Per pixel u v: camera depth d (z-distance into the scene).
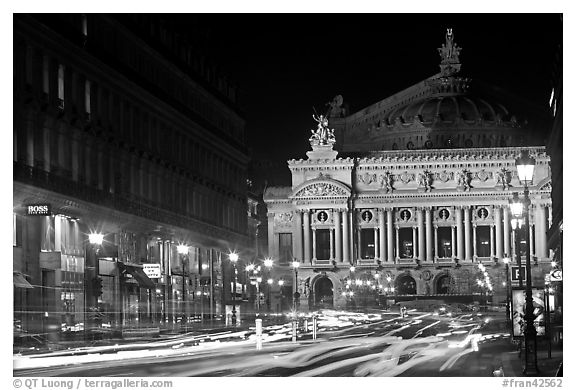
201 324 111.56
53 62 85.81
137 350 63.84
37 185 78.94
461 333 89.12
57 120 86.19
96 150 96.56
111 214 97.69
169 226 117.88
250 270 162.12
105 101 99.69
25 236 77.69
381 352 61.06
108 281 97.19
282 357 56.41
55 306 83.06
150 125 114.81
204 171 138.62
